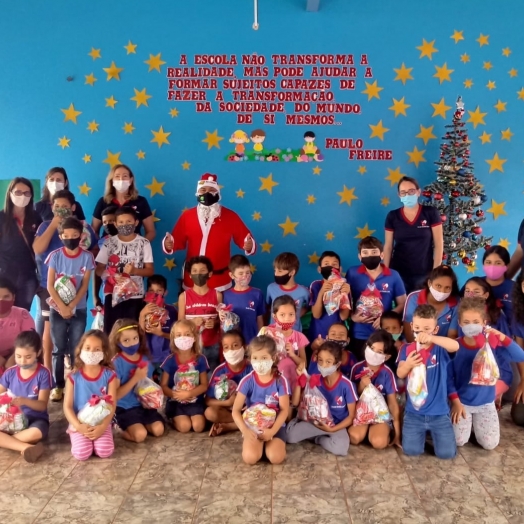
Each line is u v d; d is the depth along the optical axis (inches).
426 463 122.9
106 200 170.4
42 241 154.3
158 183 182.9
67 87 180.1
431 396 127.0
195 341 143.1
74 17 177.8
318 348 138.5
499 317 147.3
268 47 178.2
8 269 159.5
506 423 144.9
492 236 181.9
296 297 158.4
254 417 124.6
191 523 99.8
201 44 178.2
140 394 137.3
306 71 178.9
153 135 181.3
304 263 185.9
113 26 177.9
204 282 154.9
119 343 137.9
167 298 186.5
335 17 177.0
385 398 135.6
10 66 179.5
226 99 179.9
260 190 183.0
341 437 129.4
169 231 185.0
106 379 130.2
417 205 167.2
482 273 188.4
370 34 177.6
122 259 161.0
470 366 132.0
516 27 178.5
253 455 121.2
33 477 116.3
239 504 106.0
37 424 130.6
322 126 180.7
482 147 183.0
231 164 182.1
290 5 176.6
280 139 181.3
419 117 180.4
